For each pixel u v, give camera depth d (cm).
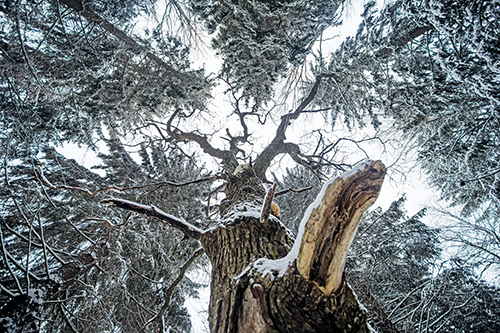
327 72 561
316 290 155
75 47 420
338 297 158
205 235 272
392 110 509
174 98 534
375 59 482
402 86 472
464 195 525
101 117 509
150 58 506
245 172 425
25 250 421
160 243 536
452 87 416
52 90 397
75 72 425
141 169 630
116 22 475
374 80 509
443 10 343
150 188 575
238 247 235
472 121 443
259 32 467
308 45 520
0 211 383
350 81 554
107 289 448
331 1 478
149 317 471
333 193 153
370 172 150
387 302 491
